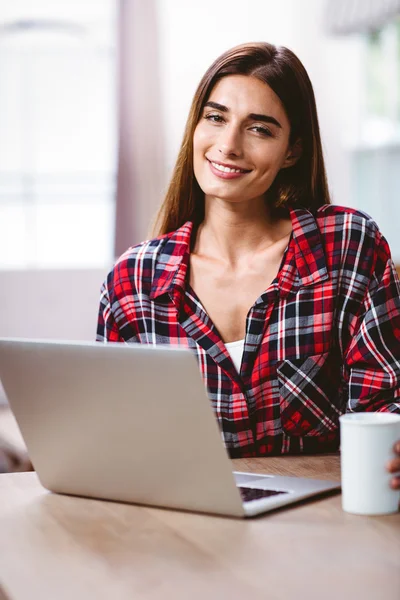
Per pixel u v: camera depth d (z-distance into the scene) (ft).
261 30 17.90
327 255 6.10
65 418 4.58
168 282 6.19
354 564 3.64
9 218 17.93
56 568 3.75
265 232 6.23
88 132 17.81
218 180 5.93
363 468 4.25
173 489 4.38
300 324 6.01
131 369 4.24
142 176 17.61
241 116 5.83
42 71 17.60
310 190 6.37
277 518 4.27
